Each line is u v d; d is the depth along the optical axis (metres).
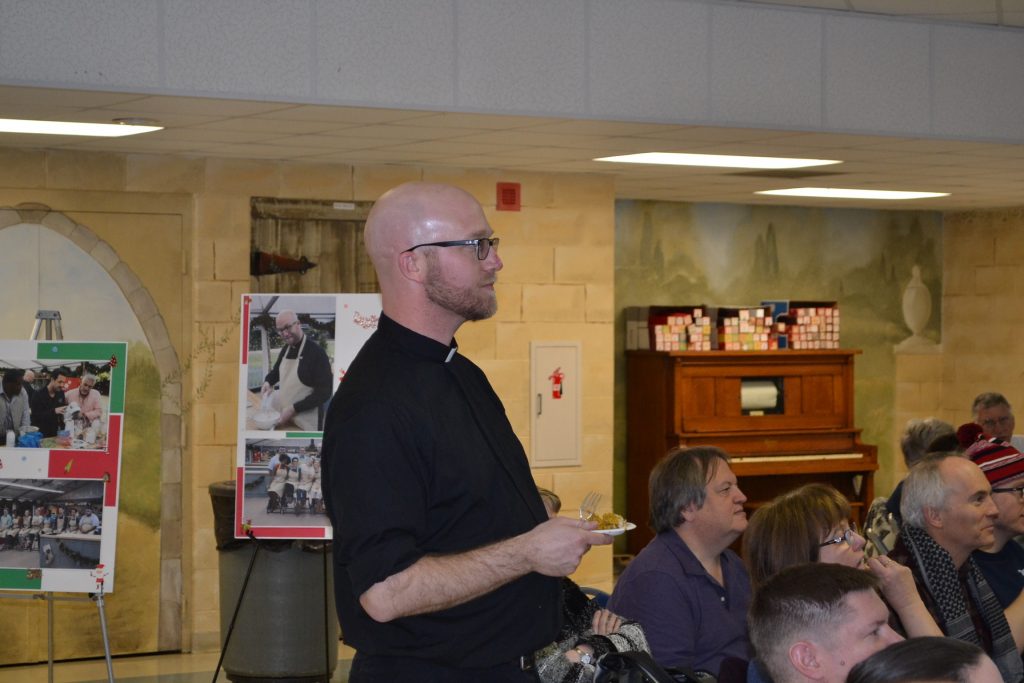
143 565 8.28
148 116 6.74
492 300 2.81
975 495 4.32
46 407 5.81
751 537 4.13
